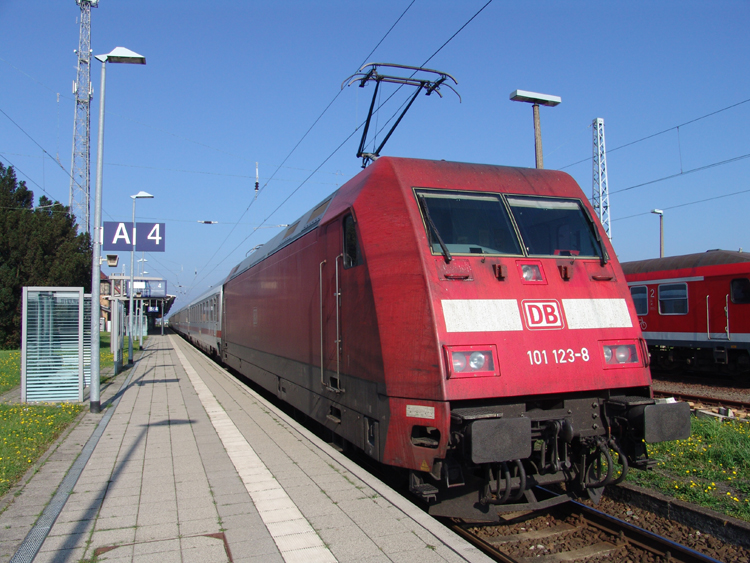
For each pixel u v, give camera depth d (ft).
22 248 94.38
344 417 20.83
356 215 19.57
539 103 48.98
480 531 17.04
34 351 37.88
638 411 15.89
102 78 36.88
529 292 17.30
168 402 38.06
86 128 126.00
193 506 16.57
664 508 17.44
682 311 54.49
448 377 15.30
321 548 13.35
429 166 19.42
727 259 50.42
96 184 36.37
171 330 284.00
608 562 14.85
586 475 16.93
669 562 14.48
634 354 17.67
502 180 20.03
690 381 54.90
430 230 17.44
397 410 16.48
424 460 15.75
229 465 21.26
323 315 23.59
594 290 18.26
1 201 96.58
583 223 20.10
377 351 17.58
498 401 16.15
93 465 21.50
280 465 21.16
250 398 39.65
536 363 16.22
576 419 16.89
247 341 46.47
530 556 15.24
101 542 13.92
